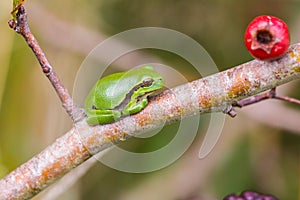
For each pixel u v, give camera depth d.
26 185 0.72
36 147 0.89
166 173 0.93
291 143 0.93
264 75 0.70
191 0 0.96
